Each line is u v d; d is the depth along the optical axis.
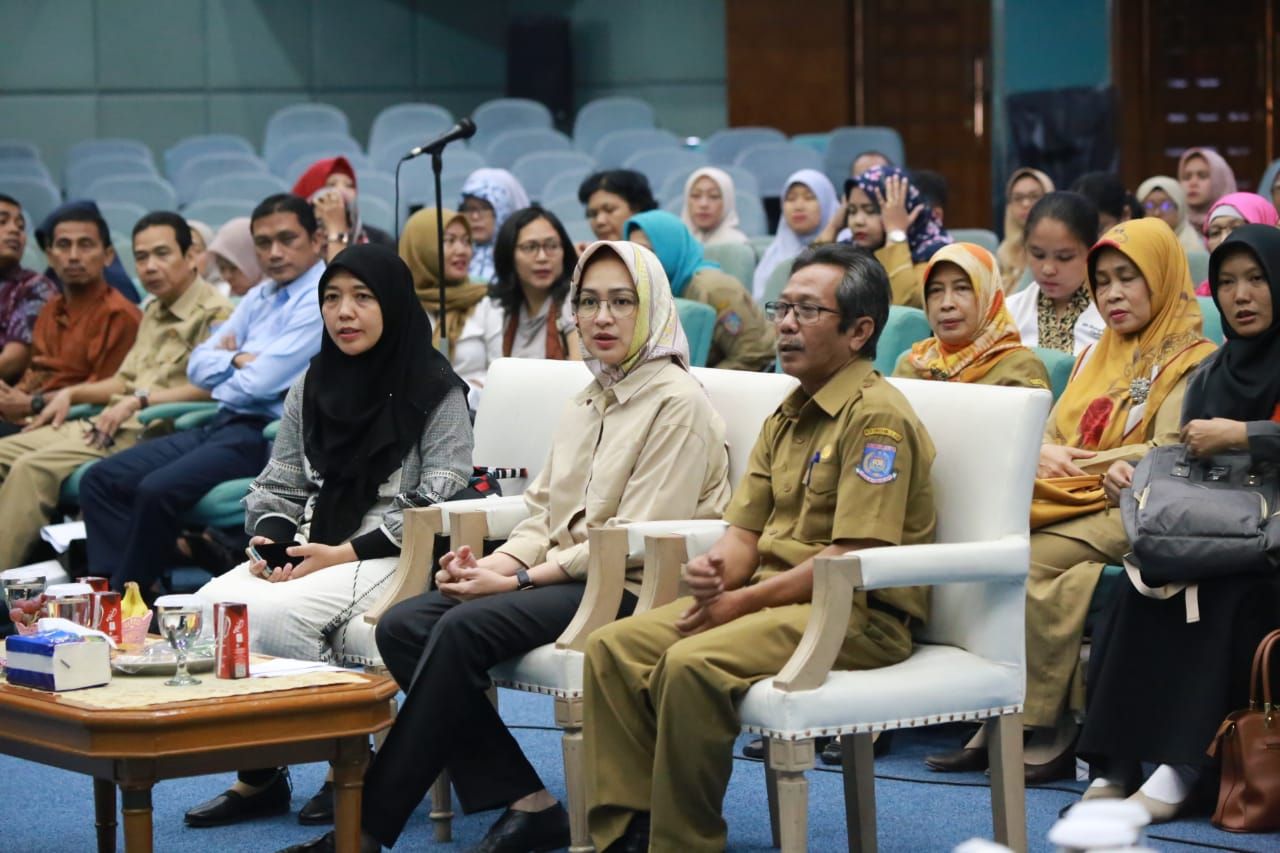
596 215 7.89
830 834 3.97
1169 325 4.57
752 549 3.73
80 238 7.34
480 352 6.78
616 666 3.53
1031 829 3.94
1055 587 4.32
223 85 15.62
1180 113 15.24
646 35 15.81
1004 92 15.31
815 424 3.62
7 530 6.68
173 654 3.46
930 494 3.52
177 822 4.27
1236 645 3.89
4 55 15.30
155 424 6.88
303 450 4.59
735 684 3.30
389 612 3.96
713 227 9.44
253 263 7.98
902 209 6.91
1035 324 5.81
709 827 3.43
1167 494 3.93
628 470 3.94
